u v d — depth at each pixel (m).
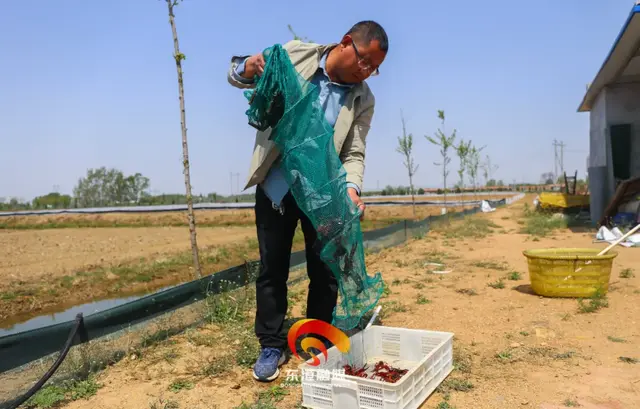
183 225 31.56
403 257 9.33
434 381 3.18
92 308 8.49
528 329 4.43
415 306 5.38
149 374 3.57
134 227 30.92
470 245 11.27
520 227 16.09
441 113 23.03
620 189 13.03
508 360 3.69
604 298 5.39
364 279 3.18
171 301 4.77
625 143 15.30
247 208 37.59
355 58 3.06
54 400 3.17
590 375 3.36
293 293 5.95
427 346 3.62
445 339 3.38
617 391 3.10
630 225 12.65
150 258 13.73
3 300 9.05
